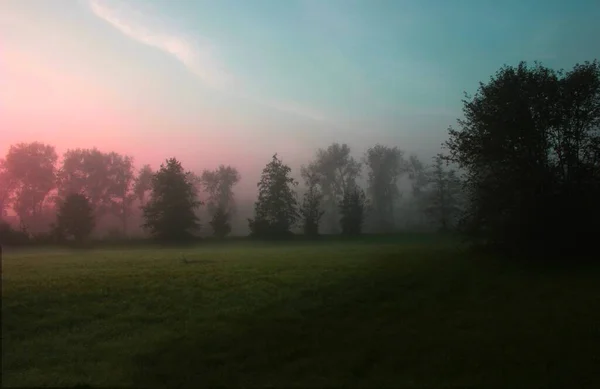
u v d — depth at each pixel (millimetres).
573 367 11961
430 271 27688
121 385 10711
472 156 35094
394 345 13711
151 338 14156
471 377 11398
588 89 31969
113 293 19984
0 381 10836
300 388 10688
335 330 15289
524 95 32750
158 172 90312
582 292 21000
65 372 11414
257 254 43625
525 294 21062
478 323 16125
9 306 16969
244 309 17844
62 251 58938
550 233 31828
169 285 22062
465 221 36781
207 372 11633
